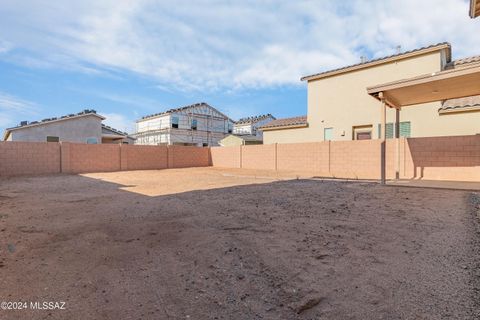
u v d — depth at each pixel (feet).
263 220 16.57
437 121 42.27
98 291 8.42
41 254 11.48
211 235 13.75
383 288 8.31
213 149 77.05
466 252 10.90
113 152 61.67
